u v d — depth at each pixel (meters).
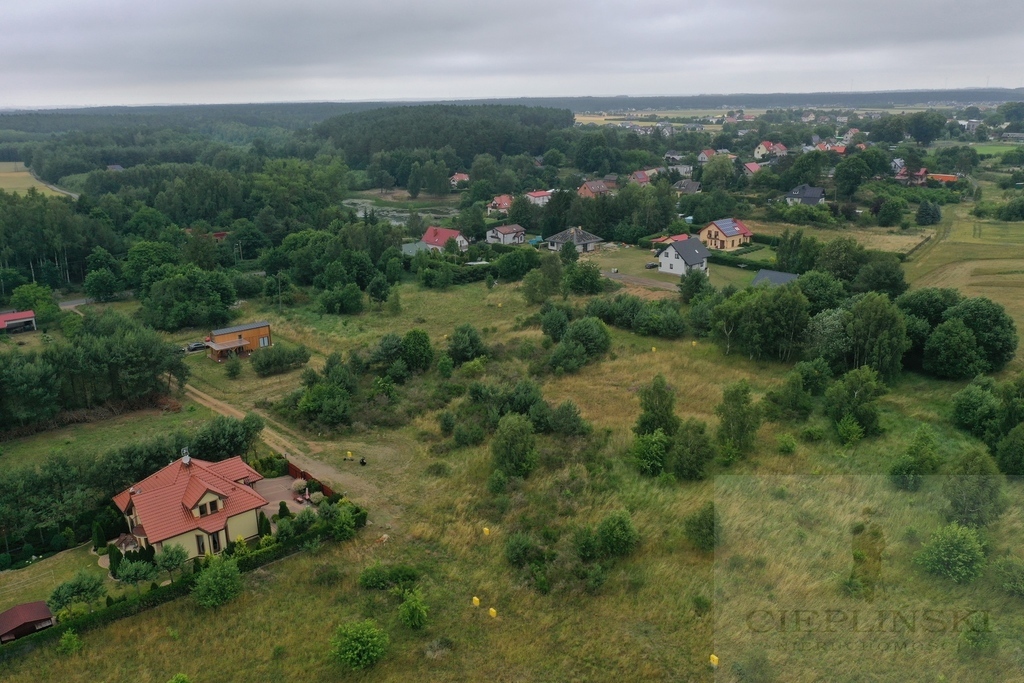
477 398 57.38
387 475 47.69
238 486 41.22
